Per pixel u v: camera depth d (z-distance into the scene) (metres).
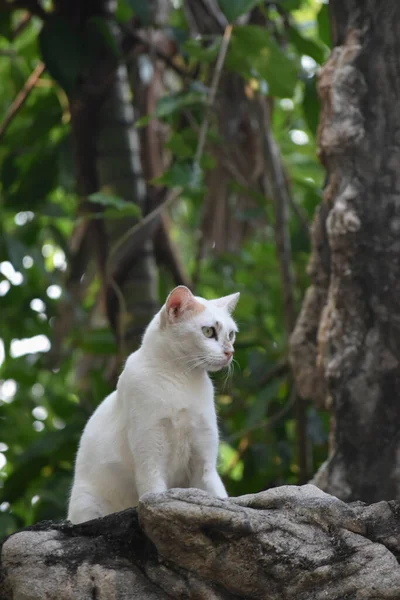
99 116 11.77
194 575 5.29
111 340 11.63
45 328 14.79
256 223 13.64
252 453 12.00
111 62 11.56
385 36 8.24
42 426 14.61
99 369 13.02
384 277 7.86
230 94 11.90
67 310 13.41
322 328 8.16
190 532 5.19
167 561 5.34
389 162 8.04
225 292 14.07
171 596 5.28
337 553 5.22
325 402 8.74
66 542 5.47
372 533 5.41
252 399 12.60
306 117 11.35
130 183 11.56
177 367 6.73
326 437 11.66
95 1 11.53
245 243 14.55
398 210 7.93
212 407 6.79
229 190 12.91
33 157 13.24
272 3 11.83
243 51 10.03
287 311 11.44
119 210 9.68
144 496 5.31
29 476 11.43
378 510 5.50
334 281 8.06
